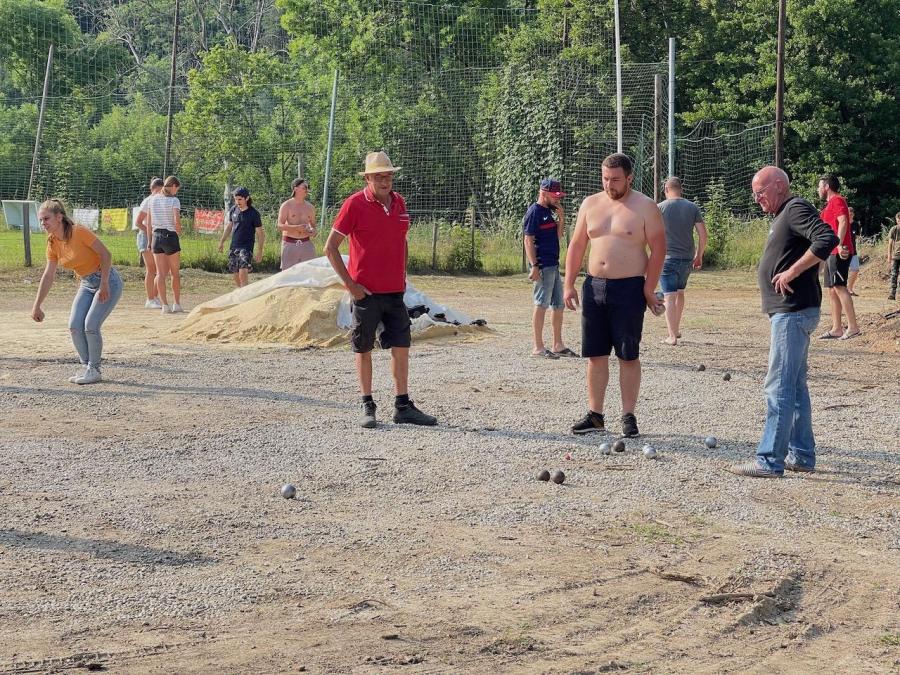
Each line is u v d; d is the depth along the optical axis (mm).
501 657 4680
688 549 6203
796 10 50688
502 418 9969
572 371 12727
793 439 8086
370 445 8820
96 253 11523
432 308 16094
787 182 7984
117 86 67812
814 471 8086
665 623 5105
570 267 9383
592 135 40719
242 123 45250
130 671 4480
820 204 49812
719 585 5602
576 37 46188
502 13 50094
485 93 43000
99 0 80438
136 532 6410
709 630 5031
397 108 43812
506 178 41375
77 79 65125
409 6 50125
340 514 6840
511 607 5262
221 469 7977
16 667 4504
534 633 4949
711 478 7836
